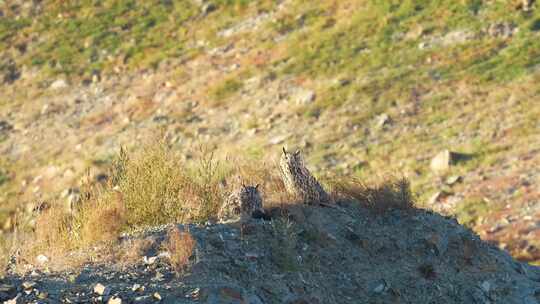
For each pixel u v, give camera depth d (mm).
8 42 155625
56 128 125000
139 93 129625
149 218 34125
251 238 31297
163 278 27469
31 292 25891
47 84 141000
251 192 33594
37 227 33875
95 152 112125
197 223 33031
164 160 36844
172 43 143875
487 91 103688
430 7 124188
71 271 28141
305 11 137750
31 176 109625
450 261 35094
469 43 114062
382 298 31562
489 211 76688
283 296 28922
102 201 34281
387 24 123812
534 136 91312
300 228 33156
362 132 101375
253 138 105875
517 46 110375
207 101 120125
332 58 120875
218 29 142750
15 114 133250
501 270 36156
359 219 35688
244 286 28391
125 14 157750
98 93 134000
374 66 115688
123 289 26406
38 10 164125
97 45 149375
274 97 115438
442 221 37156
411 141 96875
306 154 98688
